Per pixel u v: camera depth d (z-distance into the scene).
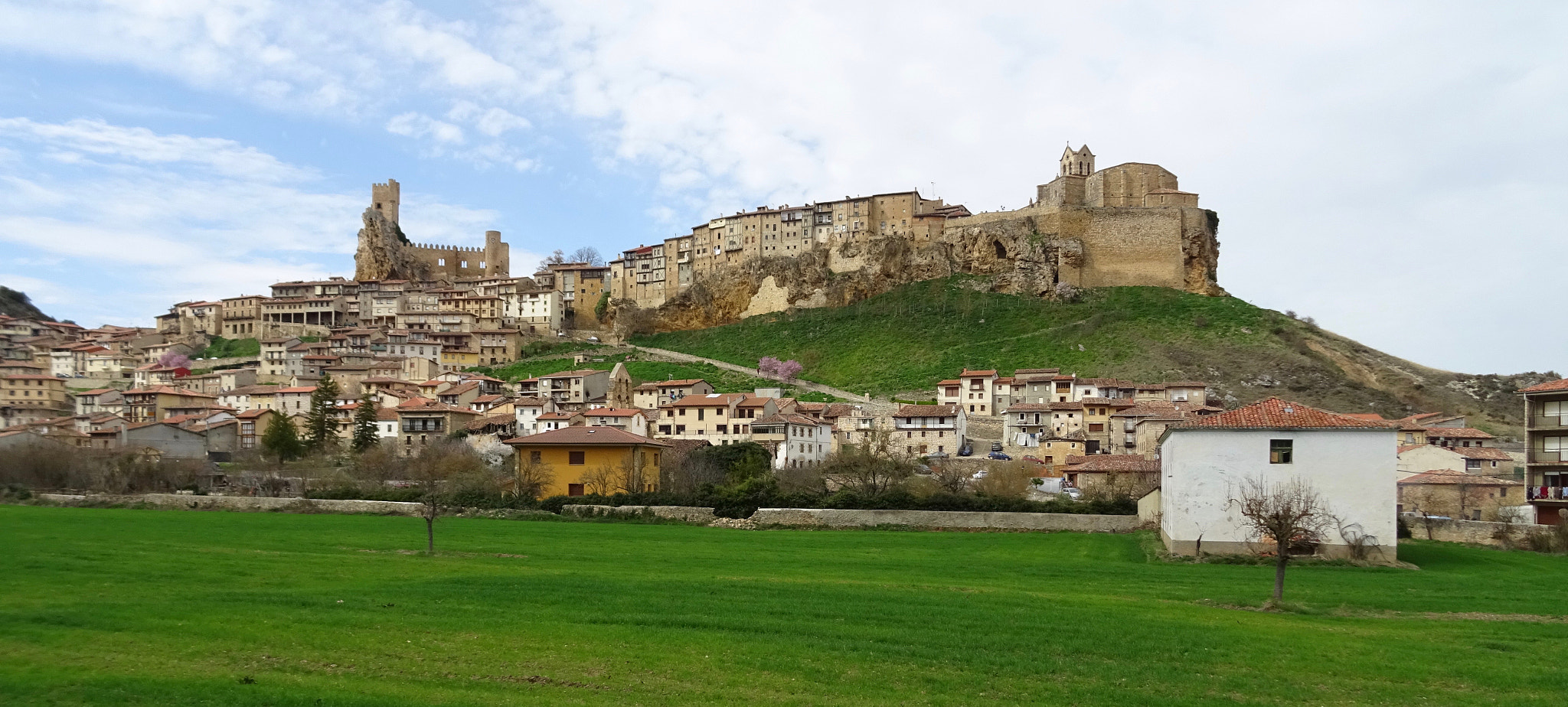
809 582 49.19
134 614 36.44
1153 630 37.00
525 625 35.84
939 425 156.12
